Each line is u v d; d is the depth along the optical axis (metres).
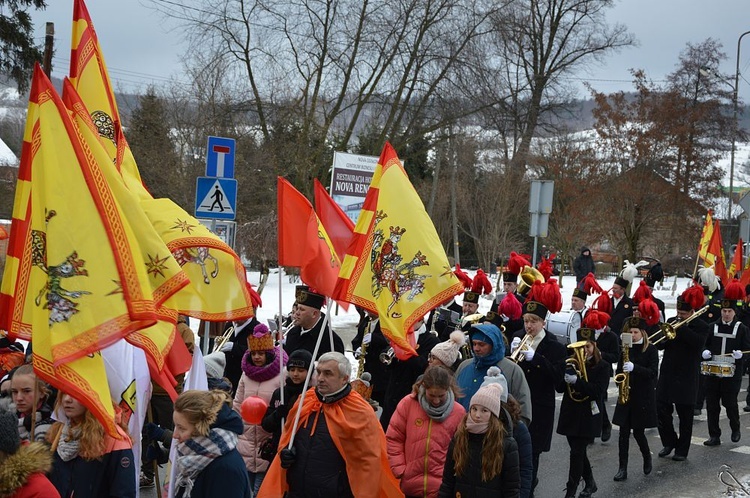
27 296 4.58
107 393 4.16
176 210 5.69
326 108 27.28
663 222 34.25
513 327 9.87
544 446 7.37
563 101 37.97
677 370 9.56
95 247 4.13
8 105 46.50
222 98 24.95
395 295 5.77
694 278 16.52
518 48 36.50
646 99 32.94
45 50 16.53
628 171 32.50
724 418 12.14
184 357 5.77
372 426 5.13
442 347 6.73
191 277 6.15
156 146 23.28
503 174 35.06
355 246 5.76
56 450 4.57
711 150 33.81
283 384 6.42
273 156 24.56
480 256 35.34
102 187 4.20
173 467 4.91
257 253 25.50
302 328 7.66
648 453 8.92
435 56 26.28
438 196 38.25
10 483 3.50
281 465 5.12
